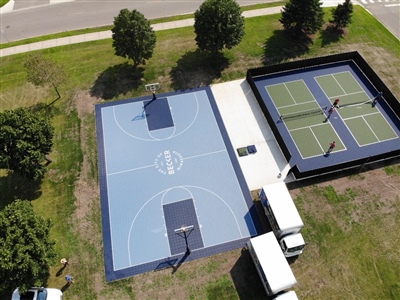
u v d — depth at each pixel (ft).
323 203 104.37
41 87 133.18
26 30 158.71
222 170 111.45
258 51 148.46
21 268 75.20
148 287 88.63
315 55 148.46
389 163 114.52
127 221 100.01
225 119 124.67
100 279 89.61
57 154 113.80
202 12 130.62
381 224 100.83
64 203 102.68
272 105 130.11
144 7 170.40
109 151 115.24
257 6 172.24
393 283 90.58
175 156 114.42
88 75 137.69
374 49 153.07
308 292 88.48
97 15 165.68
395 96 134.51
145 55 133.08
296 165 106.93
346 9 153.58
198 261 93.09
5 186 106.11
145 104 128.36
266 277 83.61
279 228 91.86
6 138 93.15
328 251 95.25
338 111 128.88
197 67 141.18
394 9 175.94
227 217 101.50
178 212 102.01
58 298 83.66
